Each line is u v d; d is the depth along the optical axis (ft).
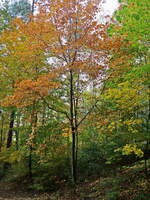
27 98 26.48
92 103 31.48
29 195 32.73
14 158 39.32
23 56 29.53
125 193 23.82
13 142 49.08
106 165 36.73
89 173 35.73
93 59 27.20
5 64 37.47
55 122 35.06
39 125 34.58
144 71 21.80
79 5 25.81
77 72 28.30
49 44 27.68
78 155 38.83
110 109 28.96
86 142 40.37
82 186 30.60
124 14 23.88
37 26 25.67
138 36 21.71
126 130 28.48
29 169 39.22
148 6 21.09
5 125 51.31
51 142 34.78
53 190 32.83
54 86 25.59
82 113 32.58
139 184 24.70
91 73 27.45
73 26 26.66
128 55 26.45
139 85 23.95
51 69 30.55
